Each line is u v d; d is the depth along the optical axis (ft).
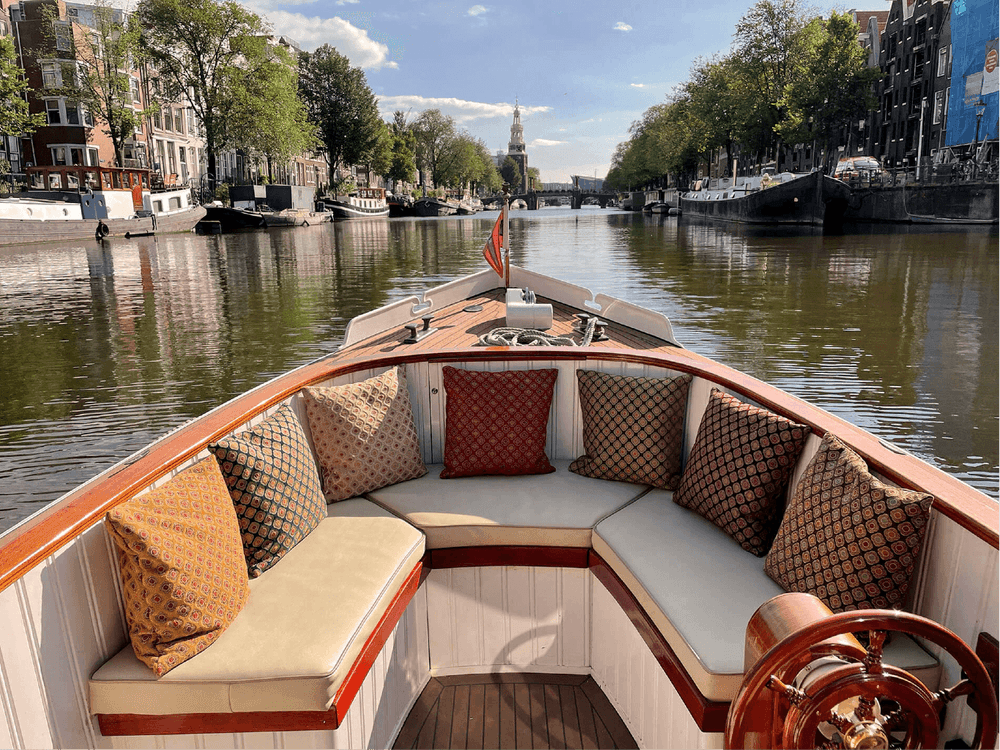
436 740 6.68
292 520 6.88
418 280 50.29
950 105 103.76
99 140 101.35
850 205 102.01
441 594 7.58
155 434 19.25
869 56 127.65
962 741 4.80
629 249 74.79
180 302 40.86
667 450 8.43
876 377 24.03
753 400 7.55
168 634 5.23
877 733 3.40
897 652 5.14
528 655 7.77
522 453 8.86
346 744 5.62
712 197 145.07
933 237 78.74
